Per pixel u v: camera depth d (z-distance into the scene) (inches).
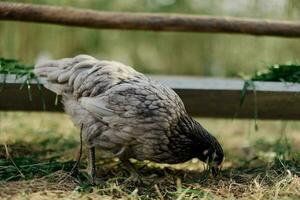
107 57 378.0
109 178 162.7
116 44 383.6
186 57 382.6
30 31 316.8
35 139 213.8
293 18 307.4
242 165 187.3
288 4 307.6
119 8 377.4
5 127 225.0
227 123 280.5
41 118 248.5
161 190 154.0
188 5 395.2
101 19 189.0
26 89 173.2
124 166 169.3
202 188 152.3
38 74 165.3
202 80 181.2
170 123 151.5
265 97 180.1
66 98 161.8
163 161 157.5
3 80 171.2
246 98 180.5
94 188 146.8
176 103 154.8
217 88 177.9
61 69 161.6
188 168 181.6
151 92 151.9
